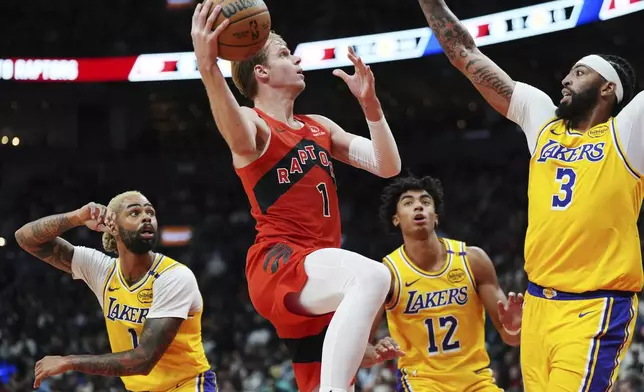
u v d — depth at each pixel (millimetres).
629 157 4020
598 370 3949
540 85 20500
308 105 22812
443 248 5617
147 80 19266
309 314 3859
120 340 5301
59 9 22094
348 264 3686
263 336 16703
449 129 23484
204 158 23734
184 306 5070
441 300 5504
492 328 13273
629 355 11914
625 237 4027
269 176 3980
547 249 4133
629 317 4035
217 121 3750
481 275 5559
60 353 16828
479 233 20297
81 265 5410
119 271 5293
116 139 23812
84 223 5059
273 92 4141
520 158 21938
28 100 21812
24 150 22891
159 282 5105
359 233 22031
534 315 4211
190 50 21078
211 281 20094
